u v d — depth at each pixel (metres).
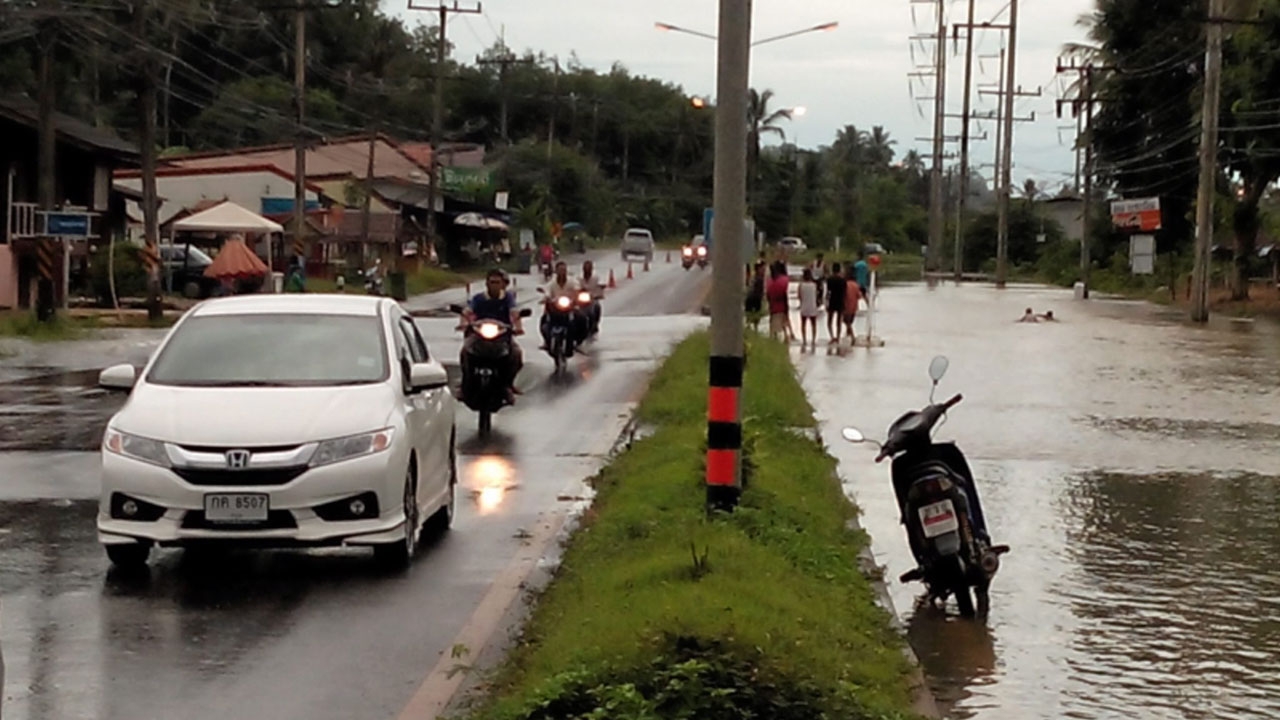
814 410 20.16
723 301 10.94
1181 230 79.94
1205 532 12.30
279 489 9.84
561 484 14.29
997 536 12.05
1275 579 10.56
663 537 10.09
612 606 8.28
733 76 10.88
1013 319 46.41
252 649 8.32
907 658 8.09
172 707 7.24
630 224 132.12
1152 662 8.37
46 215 35.03
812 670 6.76
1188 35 71.50
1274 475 15.42
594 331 33.44
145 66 39.66
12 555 10.74
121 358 28.97
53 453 15.91
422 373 10.99
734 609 7.68
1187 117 72.81
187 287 50.50
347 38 101.69
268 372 10.88
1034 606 9.70
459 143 106.88
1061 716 7.34
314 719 7.05
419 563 10.68
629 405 20.91
